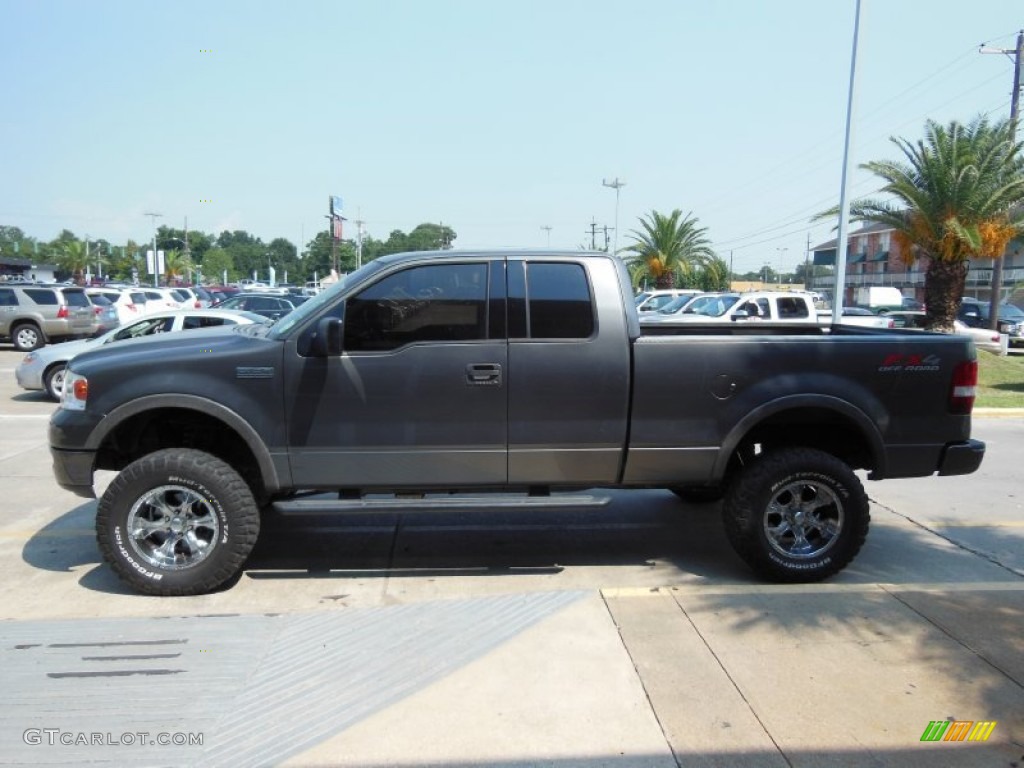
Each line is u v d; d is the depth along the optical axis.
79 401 4.42
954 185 17.59
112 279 97.25
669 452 4.61
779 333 6.15
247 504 4.45
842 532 4.69
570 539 5.71
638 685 3.47
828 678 3.54
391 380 4.43
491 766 2.90
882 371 4.66
